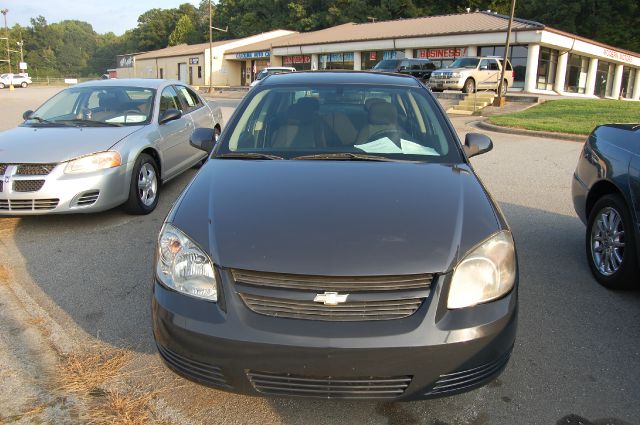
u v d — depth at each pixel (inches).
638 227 143.5
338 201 106.4
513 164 357.1
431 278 92.0
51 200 201.3
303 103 152.4
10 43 4284.0
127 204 226.7
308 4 2404.0
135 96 262.7
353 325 88.4
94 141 217.8
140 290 156.0
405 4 2004.2
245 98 158.4
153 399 106.1
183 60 2245.3
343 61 1499.8
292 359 87.9
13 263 177.0
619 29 1766.7
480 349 91.0
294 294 90.0
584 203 176.7
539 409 104.8
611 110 647.8
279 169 122.8
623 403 106.8
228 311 91.1
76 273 168.7
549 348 126.6
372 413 103.6
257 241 95.3
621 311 145.9
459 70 869.2
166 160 254.1
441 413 103.7
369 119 146.1
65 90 271.3
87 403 104.4
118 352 122.6
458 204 107.1
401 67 1009.5
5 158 201.6
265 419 101.3
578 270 174.4
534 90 1131.9
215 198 109.0
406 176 119.2
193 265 95.6
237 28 2738.7
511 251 100.4
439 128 143.0
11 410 102.0
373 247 93.4
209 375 93.1
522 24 1128.8
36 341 126.7
